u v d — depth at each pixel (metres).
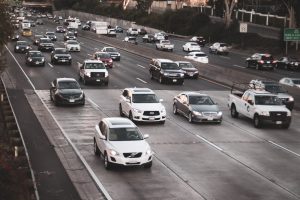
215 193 18.77
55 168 21.47
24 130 28.62
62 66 59.69
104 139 22.08
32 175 19.52
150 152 21.69
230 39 107.12
